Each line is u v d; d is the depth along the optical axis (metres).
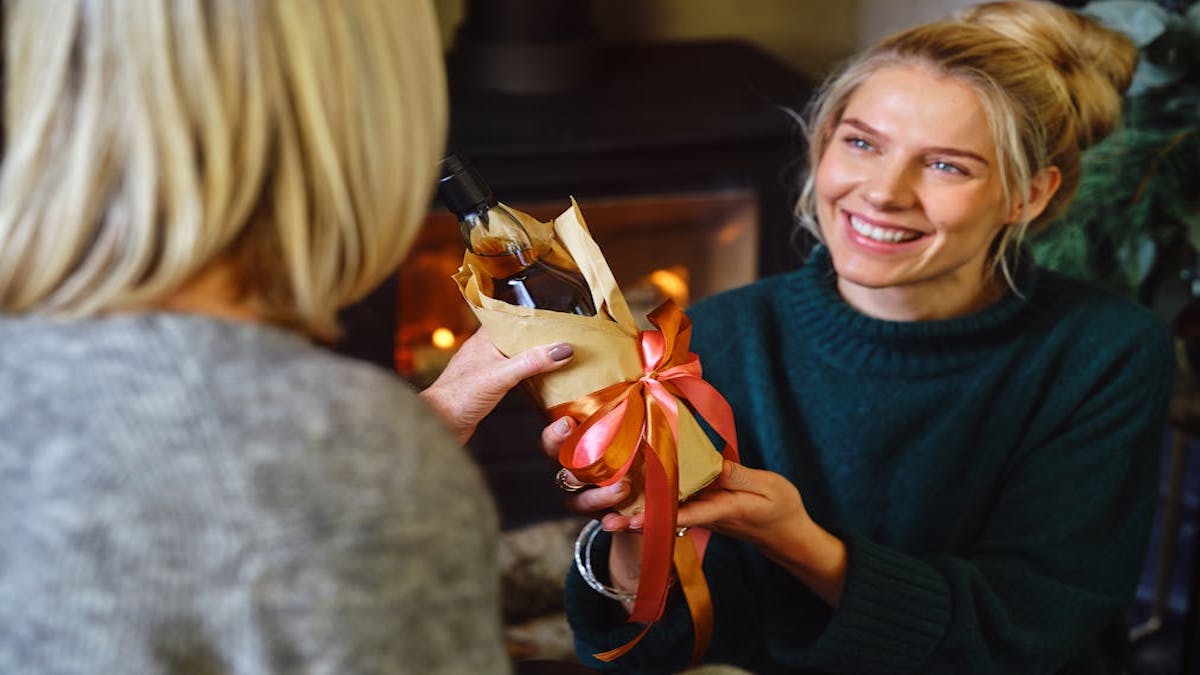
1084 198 1.68
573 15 2.41
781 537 1.13
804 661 1.21
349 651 0.63
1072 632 1.23
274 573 0.63
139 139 0.66
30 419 0.65
